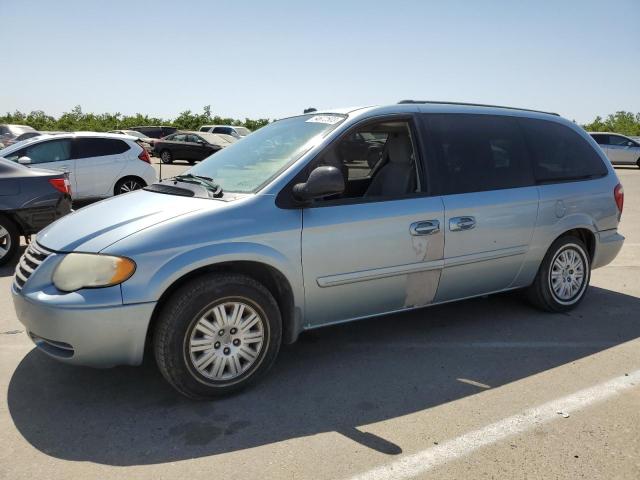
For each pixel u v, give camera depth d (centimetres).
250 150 418
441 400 335
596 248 503
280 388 351
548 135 482
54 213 696
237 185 367
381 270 379
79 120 4950
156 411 321
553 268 481
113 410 322
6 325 466
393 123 408
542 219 456
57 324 302
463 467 266
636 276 632
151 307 308
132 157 1105
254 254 331
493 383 357
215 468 266
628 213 1123
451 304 518
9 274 642
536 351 409
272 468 266
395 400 335
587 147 507
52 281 314
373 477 259
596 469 264
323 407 326
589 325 464
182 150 2802
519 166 453
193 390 324
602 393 342
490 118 453
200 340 324
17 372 372
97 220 341
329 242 358
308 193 338
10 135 2778
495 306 512
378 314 397
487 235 425
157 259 309
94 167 1059
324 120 406
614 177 515
